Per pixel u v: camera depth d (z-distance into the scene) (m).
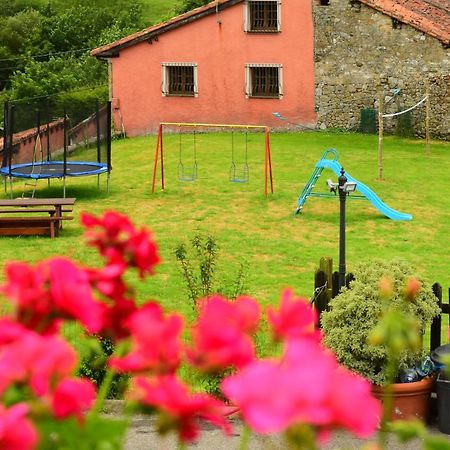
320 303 9.45
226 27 31.88
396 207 21.41
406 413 8.41
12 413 1.70
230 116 32.28
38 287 2.02
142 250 2.19
